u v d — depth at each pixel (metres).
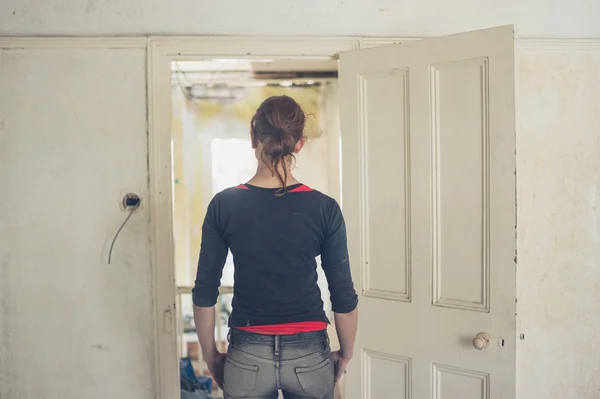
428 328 1.92
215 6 2.21
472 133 1.82
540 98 2.24
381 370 2.04
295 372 1.40
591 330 2.26
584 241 2.25
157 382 2.20
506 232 1.75
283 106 1.44
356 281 2.08
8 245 2.19
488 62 1.77
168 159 2.20
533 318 2.26
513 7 2.23
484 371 1.80
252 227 1.40
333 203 1.47
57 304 2.21
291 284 1.41
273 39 2.21
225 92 4.68
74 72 2.18
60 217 2.19
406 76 1.95
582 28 2.25
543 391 2.28
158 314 2.20
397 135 1.98
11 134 2.18
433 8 2.23
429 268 1.91
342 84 2.09
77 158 2.19
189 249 4.86
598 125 2.24
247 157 4.84
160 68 2.19
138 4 2.19
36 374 2.21
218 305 3.48
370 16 2.23
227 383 1.44
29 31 2.18
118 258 2.20
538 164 2.24
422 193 1.92
